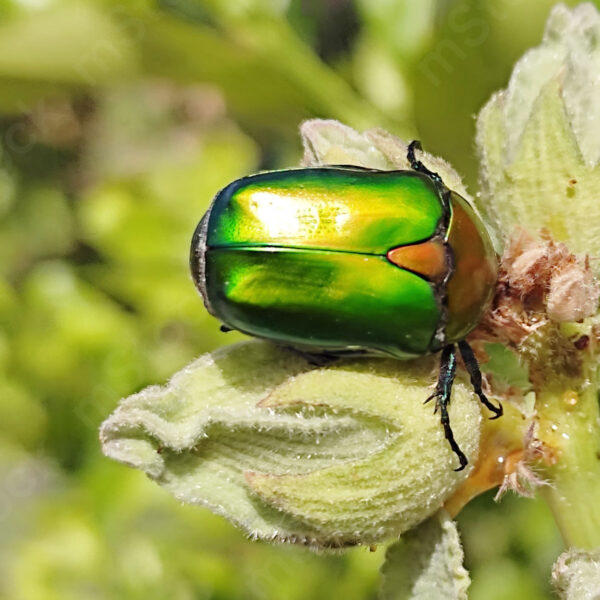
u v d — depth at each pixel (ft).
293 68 0.72
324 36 0.74
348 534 0.56
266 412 0.56
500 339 0.58
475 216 0.58
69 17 0.70
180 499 0.56
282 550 0.75
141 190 0.85
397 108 0.73
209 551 0.76
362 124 0.72
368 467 0.55
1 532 0.79
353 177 0.58
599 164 0.57
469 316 0.57
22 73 0.71
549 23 0.59
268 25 0.71
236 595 0.75
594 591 0.55
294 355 0.57
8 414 0.78
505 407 0.57
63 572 0.76
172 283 0.81
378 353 0.57
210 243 0.58
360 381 0.56
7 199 0.95
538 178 0.57
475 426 0.56
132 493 0.76
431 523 0.56
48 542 0.76
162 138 0.88
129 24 0.70
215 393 0.57
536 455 0.56
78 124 0.92
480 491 0.57
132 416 0.56
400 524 0.56
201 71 0.72
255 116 0.74
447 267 0.57
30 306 0.80
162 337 0.79
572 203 0.57
